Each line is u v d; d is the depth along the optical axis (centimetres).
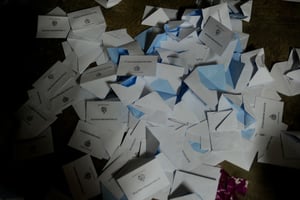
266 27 137
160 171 115
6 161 119
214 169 118
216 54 126
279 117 124
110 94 126
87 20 135
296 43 135
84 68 129
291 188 118
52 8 137
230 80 126
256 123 123
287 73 129
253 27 137
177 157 119
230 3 138
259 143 122
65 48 132
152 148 119
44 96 126
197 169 118
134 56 125
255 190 118
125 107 123
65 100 125
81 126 122
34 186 117
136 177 114
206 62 127
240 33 134
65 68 129
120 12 138
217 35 127
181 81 124
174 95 123
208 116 122
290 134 122
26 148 121
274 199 117
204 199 115
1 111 123
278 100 126
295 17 138
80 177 117
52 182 118
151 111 121
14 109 125
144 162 116
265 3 139
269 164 121
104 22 135
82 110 124
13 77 129
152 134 120
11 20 135
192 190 116
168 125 121
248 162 120
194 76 123
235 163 120
